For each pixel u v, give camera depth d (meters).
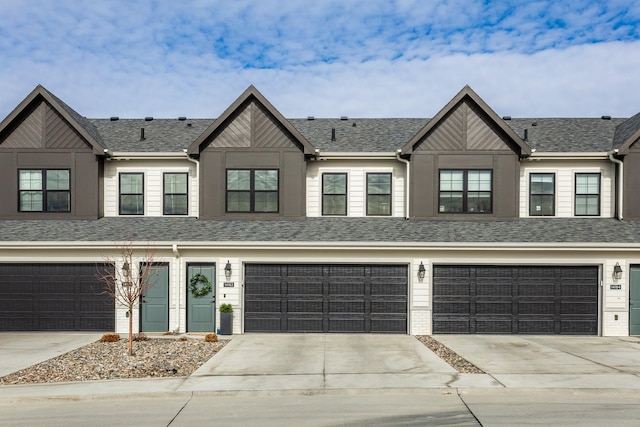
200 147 17.41
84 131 17.27
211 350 13.08
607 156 17.25
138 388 9.43
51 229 16.59
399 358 12.11
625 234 15.92
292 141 17.42
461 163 17.20
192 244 15.70
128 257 15.57
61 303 16.02
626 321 15.56
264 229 16.59
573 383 9.73
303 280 15.98
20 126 17.52
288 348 13.41
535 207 17.59
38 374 10.48
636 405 8.68
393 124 20.41
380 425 7.62
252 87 17.25
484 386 9.51
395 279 15.94
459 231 16.27
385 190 17.81
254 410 8.38
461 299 15.79
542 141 18.56
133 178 18.02
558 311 15.71
